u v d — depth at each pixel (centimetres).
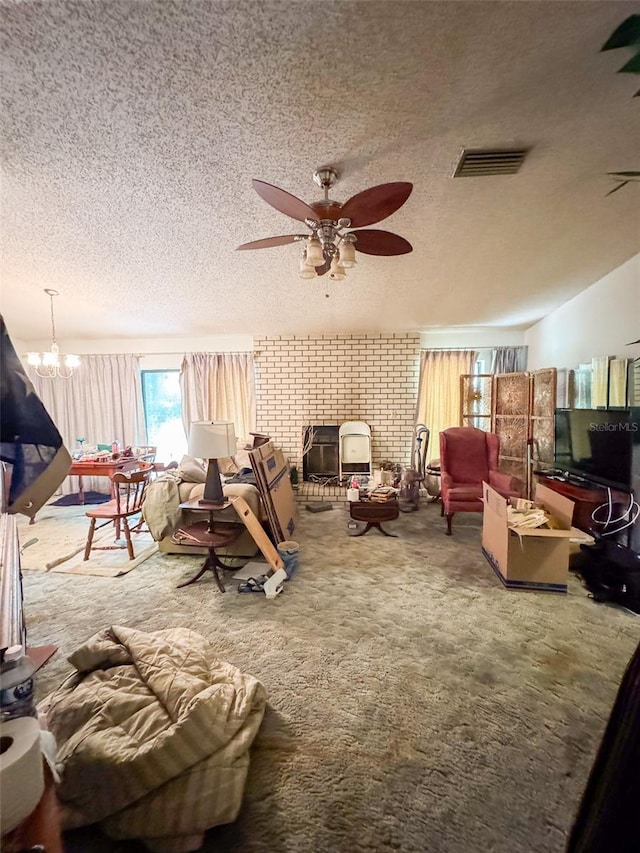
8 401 85
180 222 237
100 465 444
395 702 172
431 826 122
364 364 549
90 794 121
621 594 249
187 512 343
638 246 286
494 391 497
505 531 275
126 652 171
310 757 146
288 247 275
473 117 153
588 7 110
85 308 429
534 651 206
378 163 182
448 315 470
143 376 609
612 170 190
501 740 153
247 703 150
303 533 393
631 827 67
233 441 301
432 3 108
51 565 324
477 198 215
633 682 72
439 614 242
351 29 116
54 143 166
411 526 411
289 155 176
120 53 123
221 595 272
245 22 113
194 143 167
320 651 207
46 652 155
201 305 419
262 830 121
